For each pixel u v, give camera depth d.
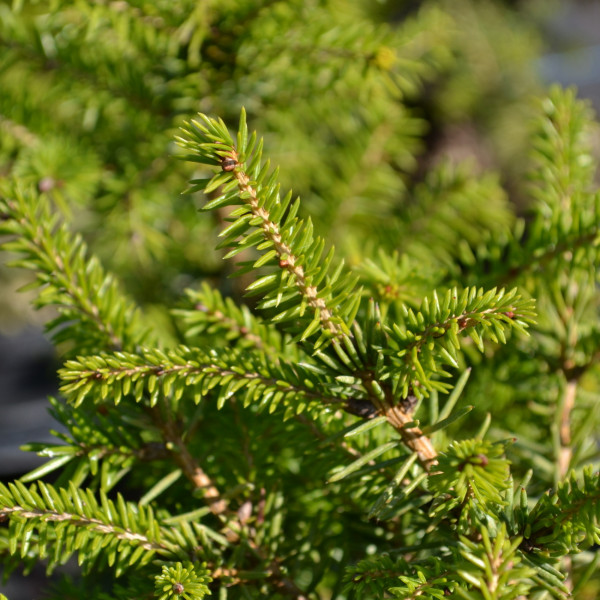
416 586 0.54
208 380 0.57
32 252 0.62
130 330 0.63
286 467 0.65
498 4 2.54
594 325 0.66
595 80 2.60
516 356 0.66
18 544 0.59
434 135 2.28
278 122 0.78
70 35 0.72
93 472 0.60
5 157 0.74
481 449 0.53
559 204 0.65
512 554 0.53
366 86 0.72
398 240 0.75
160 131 0.73
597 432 0.64
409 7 1.84
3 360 2.14
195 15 0.69
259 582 0.59
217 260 0.87
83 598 0.62
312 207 0.85
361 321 0.60
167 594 0.55
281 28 0.70
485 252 0.66
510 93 2.36
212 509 0.60
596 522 0.54
